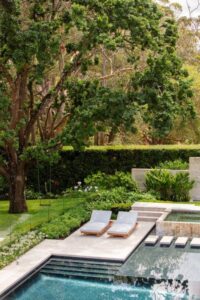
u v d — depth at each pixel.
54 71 27.86
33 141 24.64
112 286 14.02
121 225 18.62
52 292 13.67
